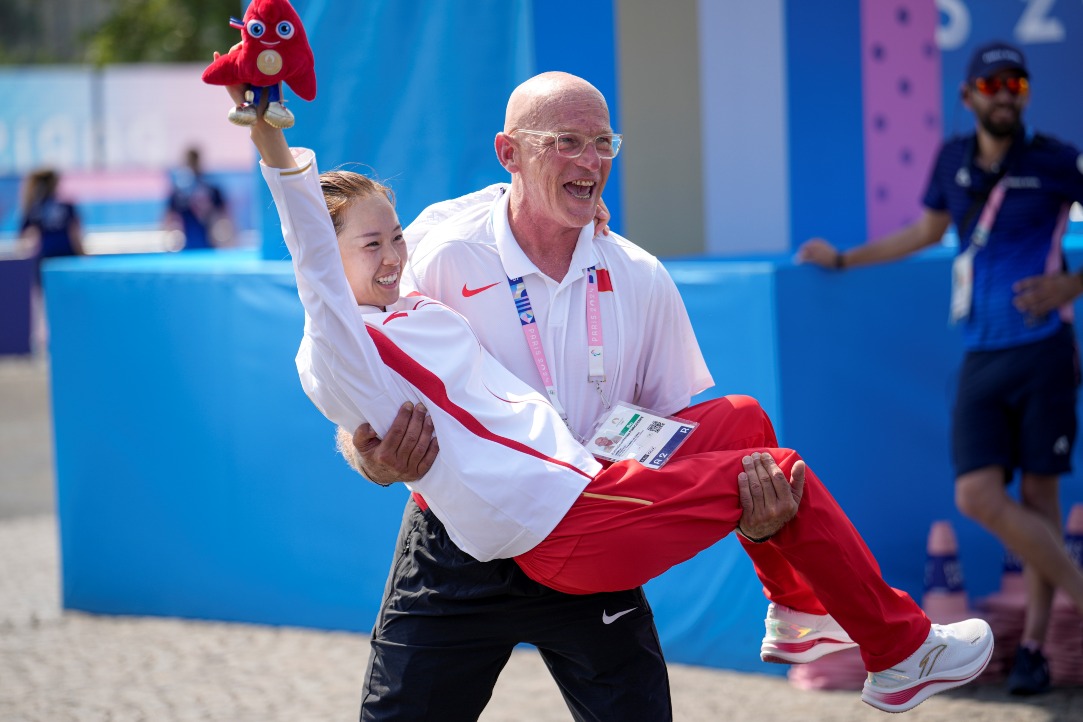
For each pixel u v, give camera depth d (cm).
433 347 1069
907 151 2559
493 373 1106
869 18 2472
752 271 1842
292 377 2162
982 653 1123
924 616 1116
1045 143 1823
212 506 2261
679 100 2558
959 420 1856
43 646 2164
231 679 1964
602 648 1132
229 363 2214
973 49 3144
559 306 1135
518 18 1978
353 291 1088
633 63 2541
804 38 2406
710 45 2477
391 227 1074
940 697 1786
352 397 1036
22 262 5791
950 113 3180
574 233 1138
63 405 2367
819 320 1888
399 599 1146
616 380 1155
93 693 1914
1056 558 1769
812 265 1891
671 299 1166
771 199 2438
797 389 1859
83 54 14088
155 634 2222
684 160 2570
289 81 947
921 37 2566
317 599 2191
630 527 1043
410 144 2062
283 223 991
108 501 2341
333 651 2084
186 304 2239
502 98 2005
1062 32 3077
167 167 7862
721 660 1920
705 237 2542
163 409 2281
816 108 2425
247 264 2277
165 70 7819
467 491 1048
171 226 6494
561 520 1046
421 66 2045
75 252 5806
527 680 1930
